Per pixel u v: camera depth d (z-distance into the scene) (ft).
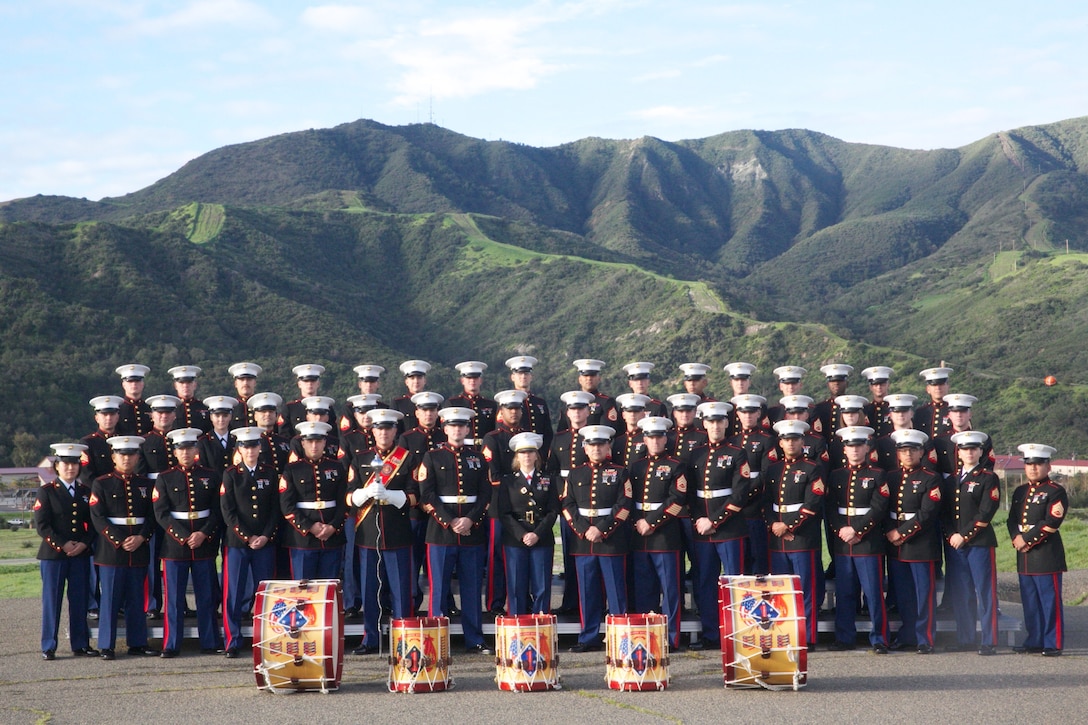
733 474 45.03
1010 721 31.19
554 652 37.09
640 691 36.19
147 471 47.44
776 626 35.96
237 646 44.29
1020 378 318.45
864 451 44.96
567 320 456.45
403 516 44.78
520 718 32.22
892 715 32.14
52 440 253.65
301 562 44.75
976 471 44.52
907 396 46.60
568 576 48.57
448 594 47.83
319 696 36.17
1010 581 65.26
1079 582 63.00
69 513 44.98
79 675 40.73
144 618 45.32
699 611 46.11
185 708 34.47
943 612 47.50
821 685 37.01
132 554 44.80
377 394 53.06
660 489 44.86
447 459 44.68
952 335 466.29
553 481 45.34
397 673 36.76
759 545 48.34
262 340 383.04
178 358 331.16
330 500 44.93
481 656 43.50
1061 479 171.53
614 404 52.95
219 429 49.14
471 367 52.75
